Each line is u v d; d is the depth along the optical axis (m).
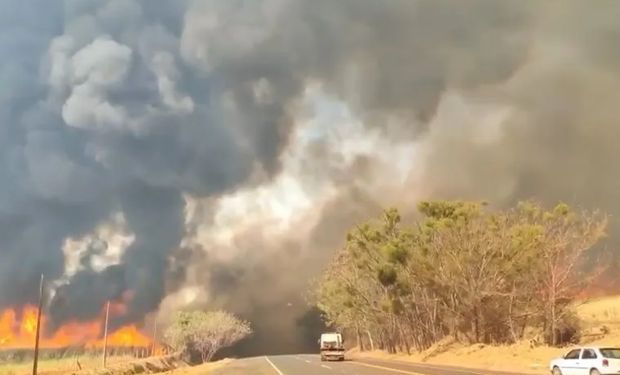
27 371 49.16
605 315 78.06
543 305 63.75
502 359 53.75
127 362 65.56
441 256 67.88
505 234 64.19
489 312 68.25
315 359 87.44
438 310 81.00
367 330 120.06
